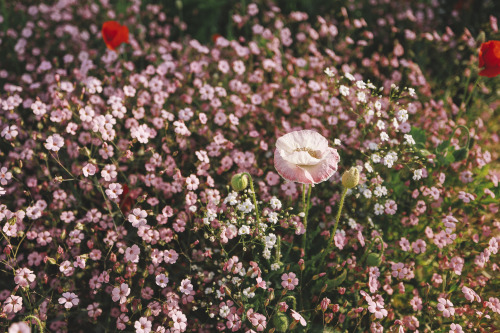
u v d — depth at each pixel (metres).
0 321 0.71
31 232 0.76
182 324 0.70
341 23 1.17
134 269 0.73
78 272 0.78
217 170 0.83
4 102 0.83
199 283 0.74
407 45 1.14
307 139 0.66
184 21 1.32
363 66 1.10
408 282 0.79
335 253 0.76
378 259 0.71
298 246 0.79
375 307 0.68
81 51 1.07
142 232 0.74
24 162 0.85
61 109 0.85
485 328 0.73
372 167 0.83
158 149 0.87
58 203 0.80
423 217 0.83
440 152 0.85
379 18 1.26
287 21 1.16
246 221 0.74
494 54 0.81
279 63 1.01
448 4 1.30
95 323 0.75
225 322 0.73
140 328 0.68
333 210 0.83
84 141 0.86
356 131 0.88
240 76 1.00
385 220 0.83
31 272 0.71
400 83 1.05
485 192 0.83
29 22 1.07
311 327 0.72
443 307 0.70
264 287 0.69
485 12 1.24
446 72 1.13
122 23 1.19
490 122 1.04
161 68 0.94
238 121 0.91
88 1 1.18
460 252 0.79
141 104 0.87
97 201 0.83
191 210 0.75
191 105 0.94
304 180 0.63
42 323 0.70
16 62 1.04
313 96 0.94
